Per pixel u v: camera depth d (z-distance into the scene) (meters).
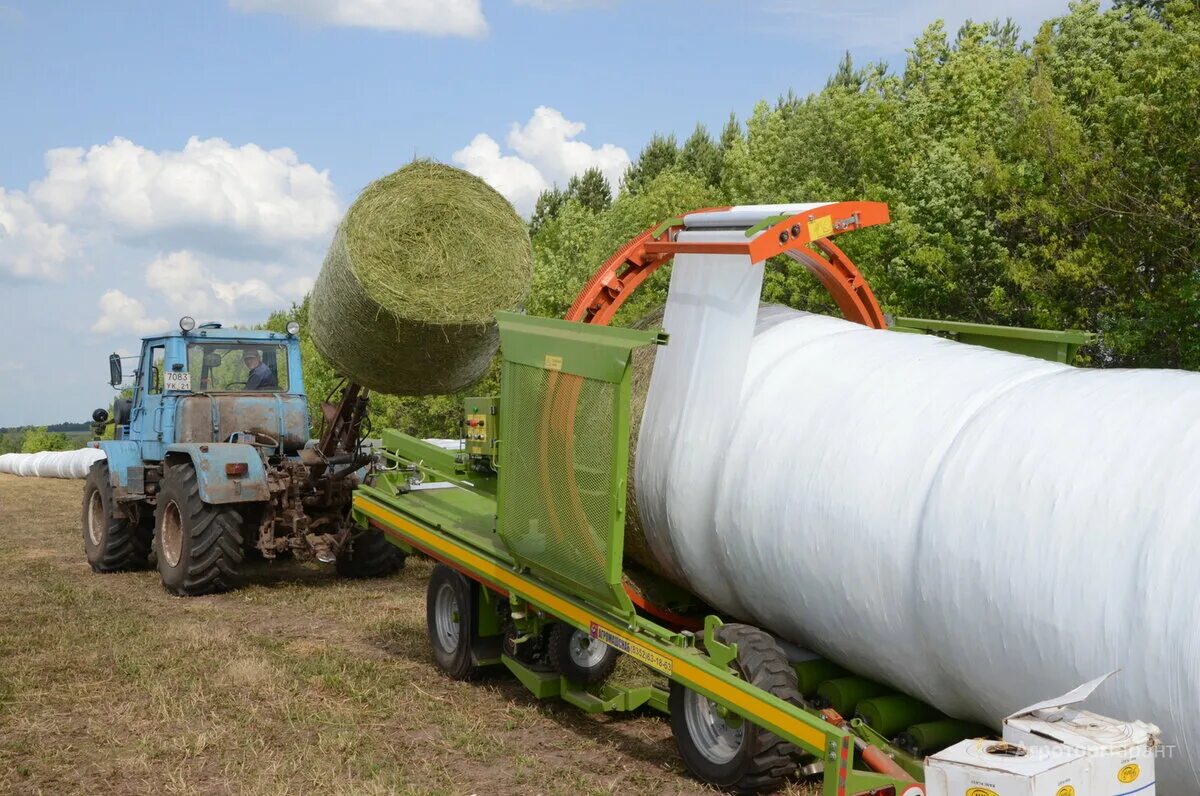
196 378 9.46
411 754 4.92
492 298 6.44
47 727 5.22
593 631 4.95
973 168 15.24
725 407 4.73
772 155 26.44
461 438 7.60
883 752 4.12
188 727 5.25
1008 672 3.58
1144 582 3.17
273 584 9.30
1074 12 18.11
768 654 4.35
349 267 6.16
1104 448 3.46
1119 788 2.97
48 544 11.89
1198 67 11.23
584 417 4.67
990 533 3.59
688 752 4.64
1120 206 11.97
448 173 6.44
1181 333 11.89
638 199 28.55
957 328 5.70
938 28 24.73
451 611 6.30
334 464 8.91
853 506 4.09
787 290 18.83
